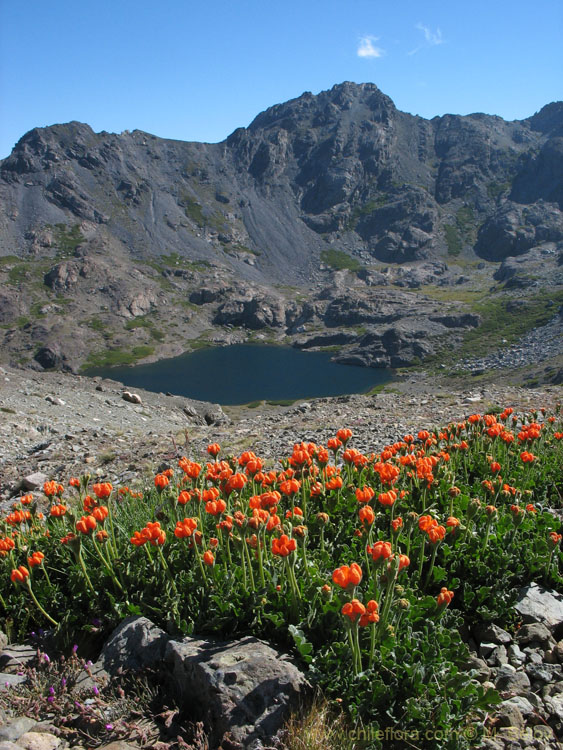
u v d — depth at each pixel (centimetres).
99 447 1950
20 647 502
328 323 17662
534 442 861
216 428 2309
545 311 14200
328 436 1606
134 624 478
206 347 16688
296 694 390
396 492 636
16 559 600
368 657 409
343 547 557
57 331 16012
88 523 526
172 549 560
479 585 538
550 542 555
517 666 471
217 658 413
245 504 610
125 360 14875
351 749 355
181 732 391
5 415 2633
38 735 388
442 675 397
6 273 18788
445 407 2186
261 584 484
